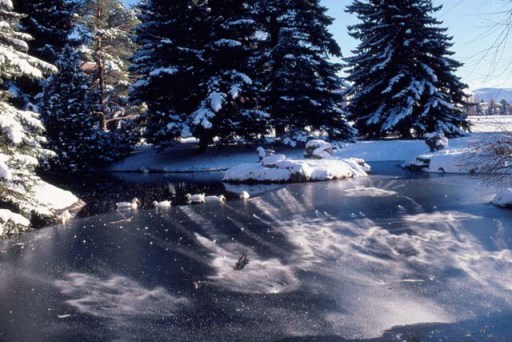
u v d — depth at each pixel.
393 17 28.11
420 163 18.95
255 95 24.86
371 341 4.19
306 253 7.13
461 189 12.75
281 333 4.44
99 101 32.19
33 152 10.72
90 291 5.90
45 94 23.39
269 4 27.44
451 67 28.70
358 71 30.62
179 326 4.70
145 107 35.53
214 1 24.95
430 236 7.70
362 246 7.34
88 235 9.27
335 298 5.25
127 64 35.19
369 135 30.78
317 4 28.92
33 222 10.77
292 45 27.02
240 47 23.88
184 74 24.02
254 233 8.70
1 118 9.45
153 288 5.89
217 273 6.38
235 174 18.38
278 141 27.59
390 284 5.59
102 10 31.47
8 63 10.16
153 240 8.52
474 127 30.88
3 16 11.02
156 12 24.80
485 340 4.05
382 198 11.97
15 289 6.11
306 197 12.87
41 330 4.77
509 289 5.24
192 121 22.78
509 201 9.77
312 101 26.83
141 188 17.17
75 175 23.62
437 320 4.54
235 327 4.61
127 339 4.46
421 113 28.00
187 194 14.72
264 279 6.02
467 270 5.94
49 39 27.23
